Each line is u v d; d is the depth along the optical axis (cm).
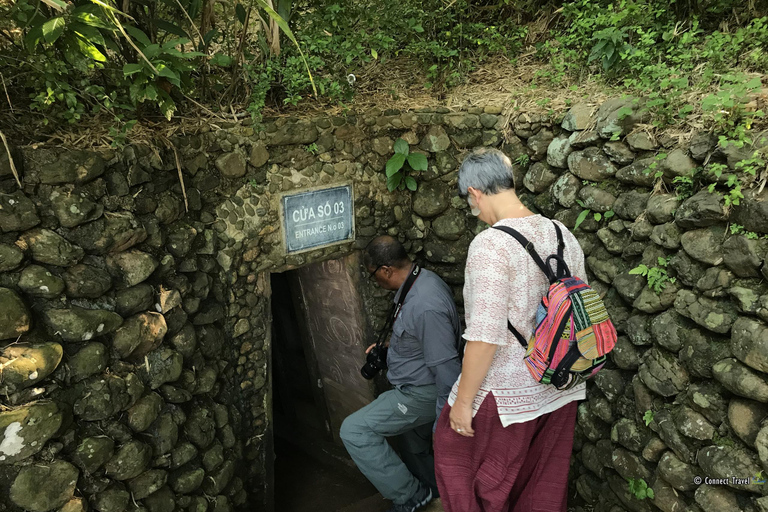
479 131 331
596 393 283
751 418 210
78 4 223
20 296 210
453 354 276
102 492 230
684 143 245
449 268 354
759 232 211
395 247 296
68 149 224
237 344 306
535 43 379
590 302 197
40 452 210
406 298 294
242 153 283
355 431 297
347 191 323
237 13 296
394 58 378
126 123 240
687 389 234
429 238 354
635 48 302
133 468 238
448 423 226
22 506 205
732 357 217
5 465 202
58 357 214
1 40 258
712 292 224
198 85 299
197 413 276
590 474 292
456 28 356
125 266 240
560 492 231
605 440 279
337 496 396
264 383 322
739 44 291
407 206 349
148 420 244
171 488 261
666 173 246
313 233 317
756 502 208
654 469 251
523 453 217
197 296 276
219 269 289
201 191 275
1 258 204
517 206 213
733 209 219
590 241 287
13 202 209
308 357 418
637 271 251
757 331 206
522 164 321
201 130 271
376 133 325
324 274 366
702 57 291
